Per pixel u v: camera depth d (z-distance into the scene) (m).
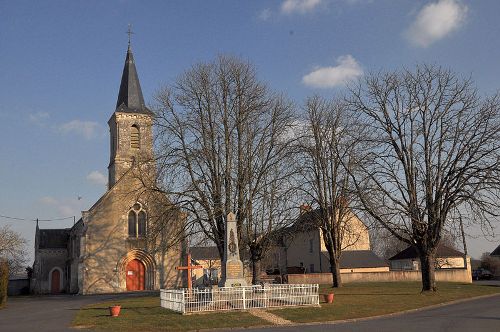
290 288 27.75
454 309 26.12
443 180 33.69
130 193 46.12
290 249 72.38
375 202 33.94
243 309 25.45
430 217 34.19
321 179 42.56
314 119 42.12
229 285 30.48
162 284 52.72
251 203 37.94
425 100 34.50
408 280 52.38
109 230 52.41
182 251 53.66
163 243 47.66
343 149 41.16
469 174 32.56
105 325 22.38
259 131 38.84
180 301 25.52
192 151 37.81
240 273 31.11
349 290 39.09
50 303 38.81
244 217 37.50
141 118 57.28
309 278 49.53
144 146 56.91
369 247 67.06
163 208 40.66
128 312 27.14
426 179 34.16
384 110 35.53
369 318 23.61
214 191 37.78
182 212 38.84
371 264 62.59
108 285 51.22
